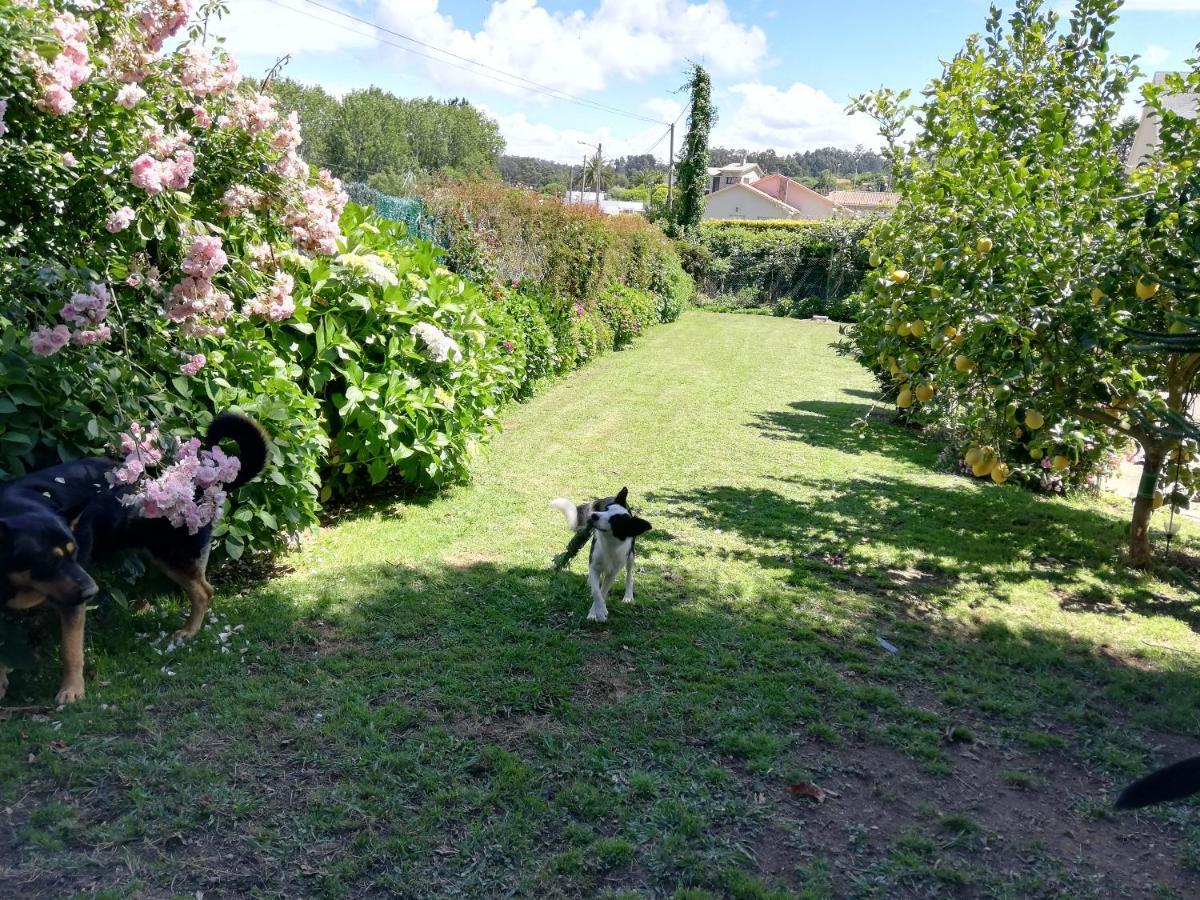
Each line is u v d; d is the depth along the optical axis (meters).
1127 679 4.20
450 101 80.38
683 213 36.31
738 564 5.57
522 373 10.82
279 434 4.53
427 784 2.88
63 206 3.45
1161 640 4.80
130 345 3.65
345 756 3.01
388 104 70.00
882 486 8.12
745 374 15.75
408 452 6.04
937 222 6.05
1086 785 3.27
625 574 5.07
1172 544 6.78
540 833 2.68
